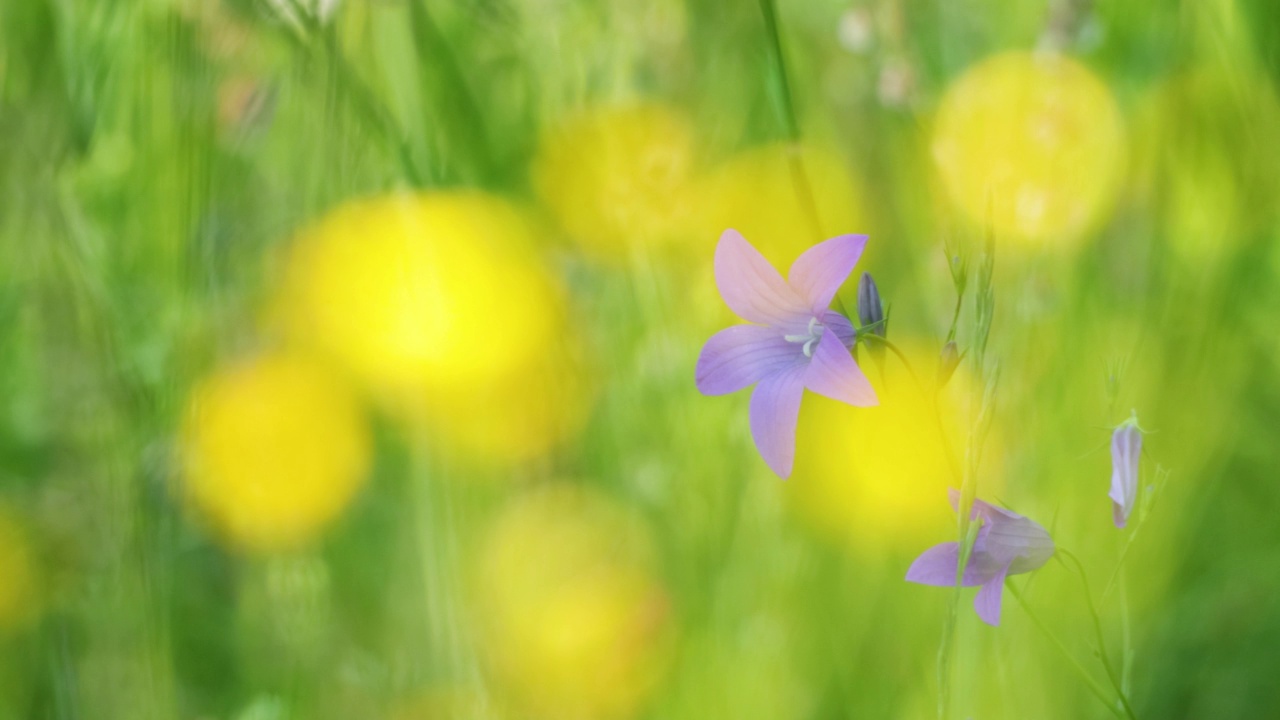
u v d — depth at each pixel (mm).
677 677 882
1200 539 905
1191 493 891
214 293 879
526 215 907
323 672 877
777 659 872
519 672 871
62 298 856
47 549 865
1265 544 901
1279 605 890
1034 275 898
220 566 909
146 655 854
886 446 870
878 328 771
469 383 878
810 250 769
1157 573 876
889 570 883
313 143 868
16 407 902
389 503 915
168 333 871
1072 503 866
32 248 857
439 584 863
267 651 890
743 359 772
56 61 862
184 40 858
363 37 866
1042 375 883
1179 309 901
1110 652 864
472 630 858
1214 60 912
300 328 905
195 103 861
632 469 908
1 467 897
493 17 899
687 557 895
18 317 889
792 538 888
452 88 887
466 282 876
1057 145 913
